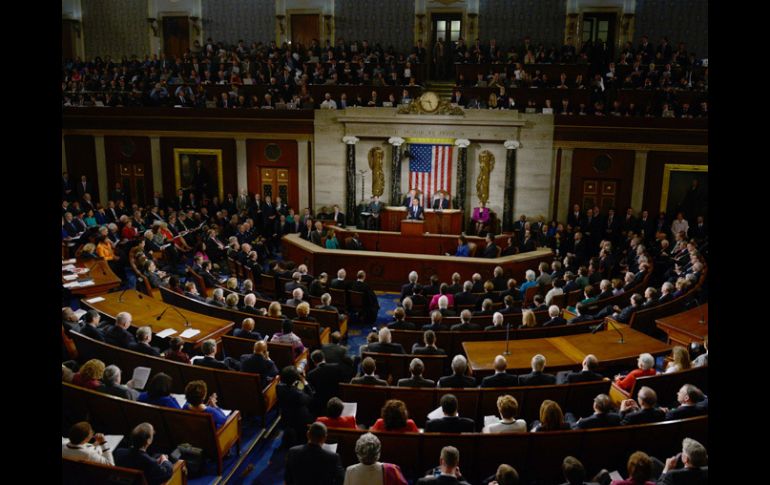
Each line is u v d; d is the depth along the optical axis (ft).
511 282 40.98
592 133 62.54
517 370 27.53
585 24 78.02
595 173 63.77
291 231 65.16
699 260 44.80
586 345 30.14
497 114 62.64
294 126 67.31
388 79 70.64
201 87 71.56
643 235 60.64
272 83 71.67
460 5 79.66
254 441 25.38
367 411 24.56
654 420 21.04
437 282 43.34
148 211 63.98
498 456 20.15
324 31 83.05
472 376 27.99
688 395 21.65
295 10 83.20
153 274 41.45
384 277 53.42
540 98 66.08
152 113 69.82
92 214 60.03
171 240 56.03
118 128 71.20
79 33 87.81
